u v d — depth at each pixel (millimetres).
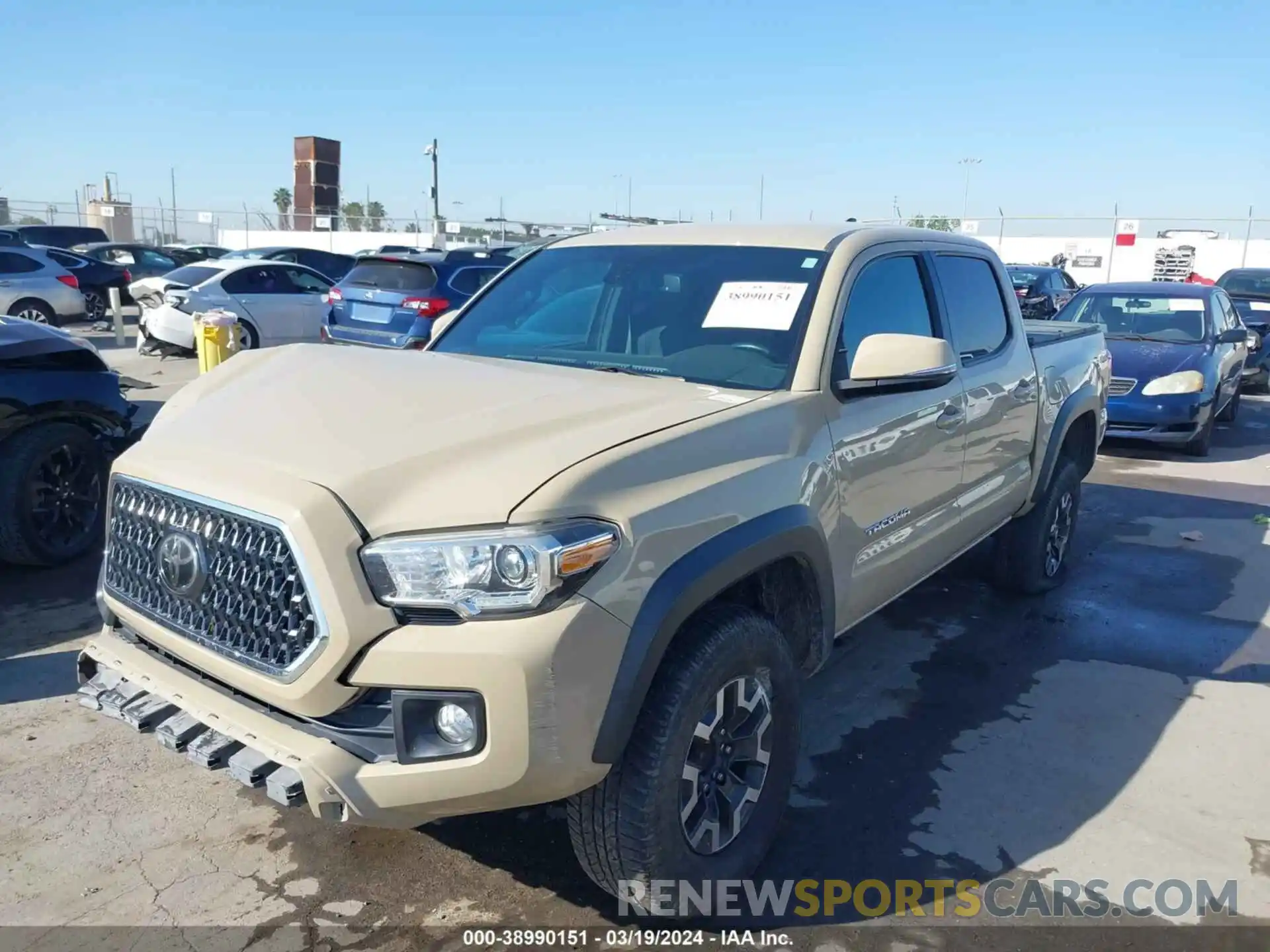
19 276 16562
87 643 2980
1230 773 3820
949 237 4465
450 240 38875
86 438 5582
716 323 3512
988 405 4340
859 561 3477
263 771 2377
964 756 3900
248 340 14570
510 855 3180
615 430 2662
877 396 3451
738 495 2742
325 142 44812
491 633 2240
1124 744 4031
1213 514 7766
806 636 3254
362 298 11398
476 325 4059
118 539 2875
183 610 2629
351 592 2268
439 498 2344
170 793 3465
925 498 3902
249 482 2443
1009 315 4832
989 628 5250
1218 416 12305
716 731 2799
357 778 2299
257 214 42500
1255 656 4973
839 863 3184
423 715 2324
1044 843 3328
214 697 2559
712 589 2600
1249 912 3002
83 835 3211
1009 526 5496
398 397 2889
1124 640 5141
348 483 2359
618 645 2373
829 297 3414
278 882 3020
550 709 2262
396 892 2988
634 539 2418
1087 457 5961
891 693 4453
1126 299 11258
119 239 40969
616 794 2541
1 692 4145
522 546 2240
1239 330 10758
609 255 4051
